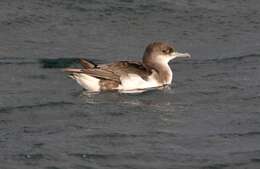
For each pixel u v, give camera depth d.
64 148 16.66
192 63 23.78
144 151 16.61
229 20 27.12
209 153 16.53
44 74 22.31
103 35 25.75
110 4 27.47
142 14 27.16
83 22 26.44
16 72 22.38
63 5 27.22
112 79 21.02
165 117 18.80
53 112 19.06
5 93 20.53
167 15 27.20
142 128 18.00
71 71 20.84
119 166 15.88
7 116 18.70
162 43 22.22
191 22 26.91
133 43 25.27
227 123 18.36
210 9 27.75
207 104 19.88
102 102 19.95
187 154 16.48
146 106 19.70
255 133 17.66
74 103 19.78
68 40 25.22
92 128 17.94
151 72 21.55
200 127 18.08
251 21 27.14
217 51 24.80
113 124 18.25
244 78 22.16
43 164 15.89
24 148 16.61
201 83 21.80
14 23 25.97
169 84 21.77
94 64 21.23
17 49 24.31
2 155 16.25
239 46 25.25
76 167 15.79
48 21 26.28
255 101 20.05
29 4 27.11
